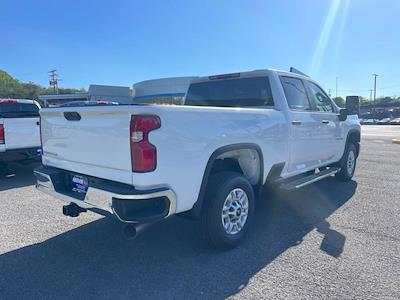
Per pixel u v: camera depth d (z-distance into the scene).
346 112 6.04
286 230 4.27
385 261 3.40
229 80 5.14
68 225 4.50
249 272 3.19
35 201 5.69
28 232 4.24
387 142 17.97
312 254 3.57
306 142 5.02
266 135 4.08
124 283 3.01
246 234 4.07
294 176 5.21
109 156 3.05
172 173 2.98
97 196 3.05
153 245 3.82
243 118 3.74
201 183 3.27
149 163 2.81
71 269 3.27
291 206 5.31
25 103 7.91
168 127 2.92
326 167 6.32
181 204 3.10
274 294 2.82
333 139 5.97
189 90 5.66
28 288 2.94
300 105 5.07
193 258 3.49
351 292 2.84
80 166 3.42
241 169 4.18
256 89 4.82
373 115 78.31
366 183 6.96
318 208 5.20
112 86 39.28
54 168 3.86
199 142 3.19
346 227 4.38
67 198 3.49
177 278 3.09
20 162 7.61
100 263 3.40
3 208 5.27
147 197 2.80
